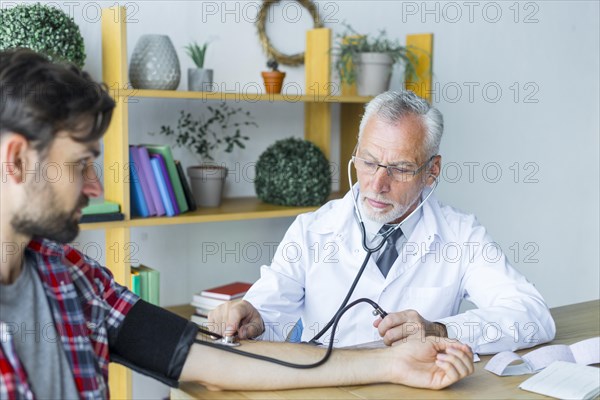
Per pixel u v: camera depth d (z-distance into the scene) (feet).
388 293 6.02
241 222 9.39
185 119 8.64
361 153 5.77
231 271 9.39
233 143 8.92
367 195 5.73
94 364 3.77
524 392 4.13
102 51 7.59
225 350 4.19
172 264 8.93
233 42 8.93
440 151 10.92
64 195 3.32
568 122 12.44
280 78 8.46
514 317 5.16
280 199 8.52
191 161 8.88
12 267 3.49
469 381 4.31
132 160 7.44
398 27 10.17
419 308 6.05
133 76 7.64
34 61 3.25
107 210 7.18
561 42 12.13
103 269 4.19
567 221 12.69
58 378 3.54
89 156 3.39
